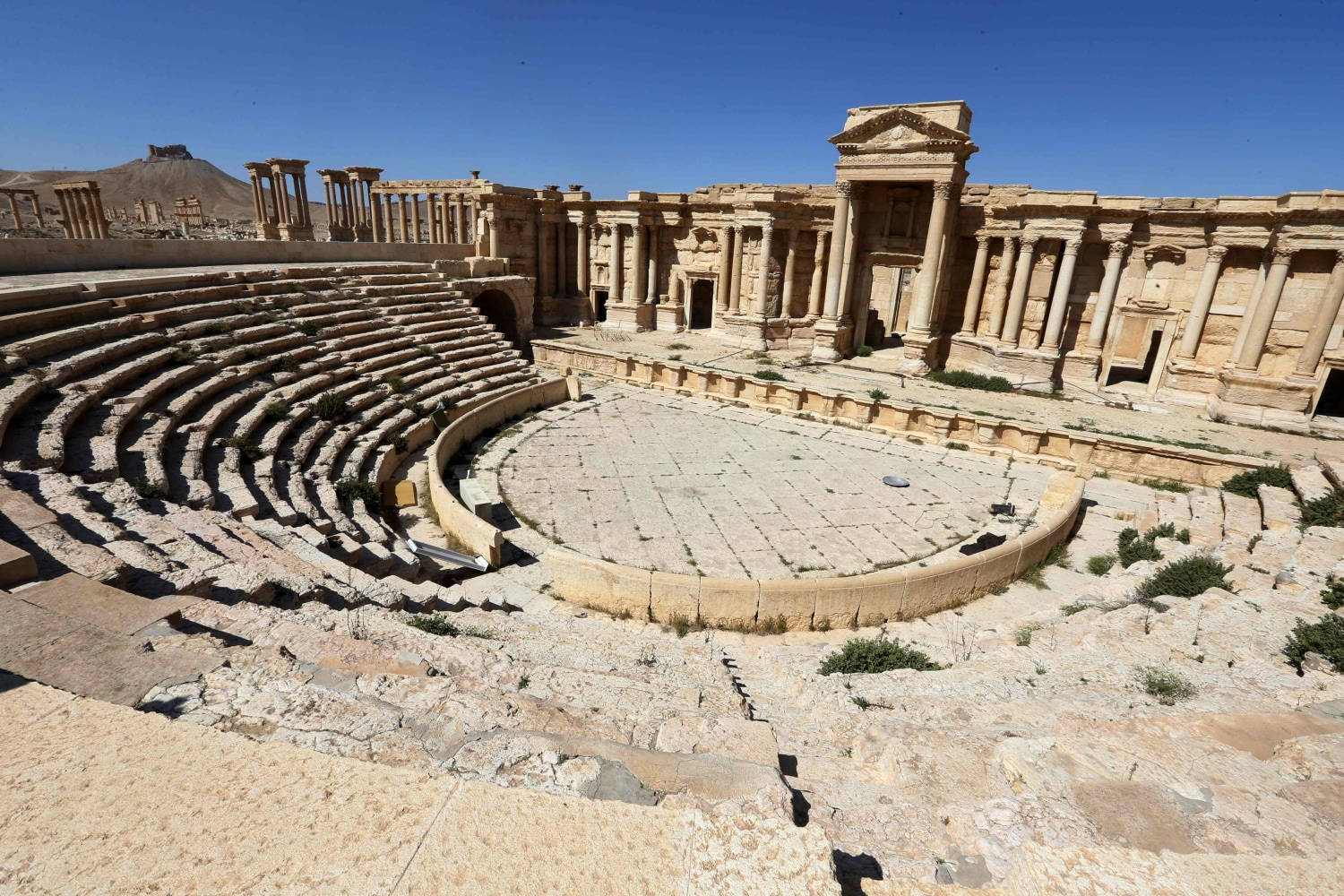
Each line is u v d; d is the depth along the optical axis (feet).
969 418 80.69
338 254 114.93
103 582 21.70
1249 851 12.87
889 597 43.21
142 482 39.45
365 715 14.97
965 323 115.75
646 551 53.36
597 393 102.06
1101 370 105.60
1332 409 99.40
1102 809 13.92
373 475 61.62
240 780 10.98
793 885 9.12
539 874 9.28
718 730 17.98
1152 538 52.34
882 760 18.19
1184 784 15.10
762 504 63.05
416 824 10.12
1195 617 31.19
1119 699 22.72
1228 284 94.53
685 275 148.15
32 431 41.57
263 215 205.36
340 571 35.06
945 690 25.93
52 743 11.77
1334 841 12.86
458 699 17.38
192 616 21.04
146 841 9.71
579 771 13.60
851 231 114.93
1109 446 74.18
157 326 65.31
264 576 27.14
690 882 9.23
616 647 31.68
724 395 99.60
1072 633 31.83
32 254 74.18
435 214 191.31
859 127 106.22
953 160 100.58
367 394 74.64
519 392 88.07
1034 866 10.44
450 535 54.85
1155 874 10.06
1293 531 45.96
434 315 103.24
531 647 28.96
